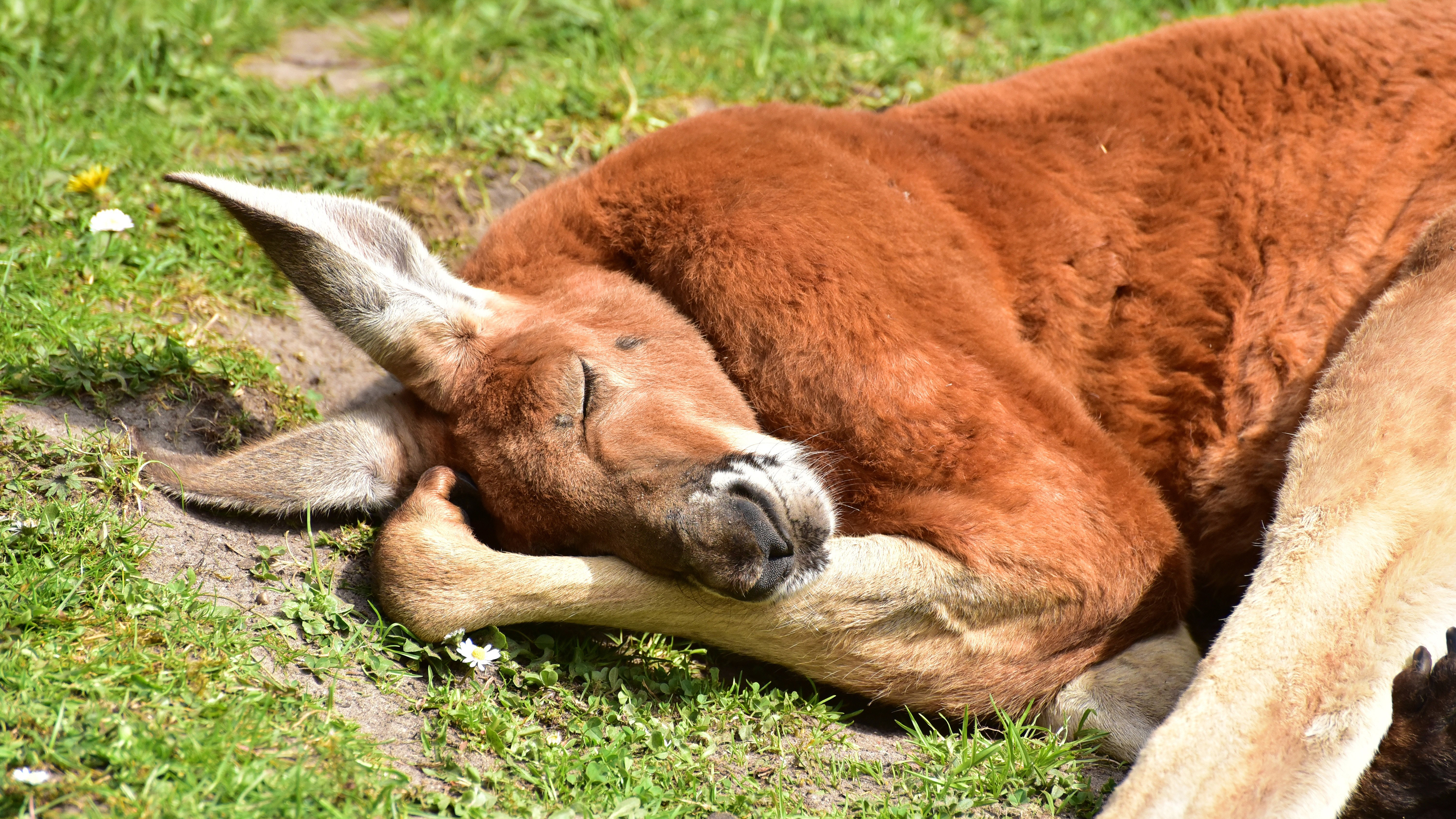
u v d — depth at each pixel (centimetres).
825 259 558
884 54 1036
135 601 509
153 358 671
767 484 521
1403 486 486
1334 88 627
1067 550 530
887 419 543
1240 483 594
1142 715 530
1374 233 601
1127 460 570
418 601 529
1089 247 619
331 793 430
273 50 1086
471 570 531
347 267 558
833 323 550
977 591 529
